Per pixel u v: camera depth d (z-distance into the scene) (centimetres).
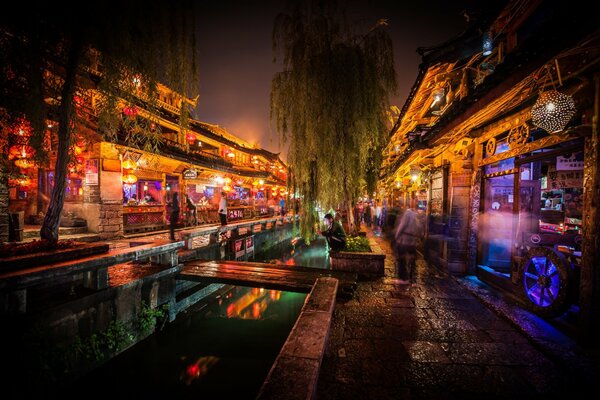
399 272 753
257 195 3188
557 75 407
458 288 689
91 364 515
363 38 816
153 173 1516
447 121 745
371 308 570
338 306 579
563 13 325
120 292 594
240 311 910
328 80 785
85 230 1155
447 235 893
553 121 368
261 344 706
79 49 499
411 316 530
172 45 566
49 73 524
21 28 427
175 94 599
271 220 1930
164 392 541
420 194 1472
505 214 744
